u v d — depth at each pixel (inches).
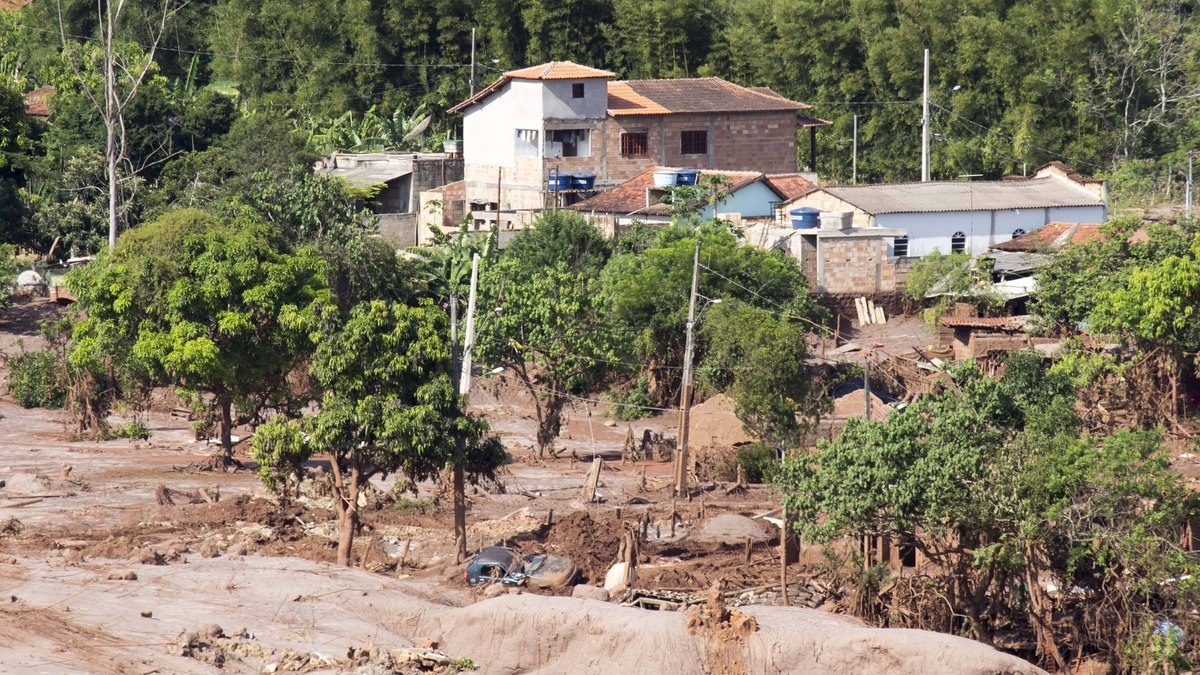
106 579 5590.6
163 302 7632.9
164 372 7790.4
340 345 5999.0
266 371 7672.2
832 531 5354.3
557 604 5226.4
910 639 4808.1
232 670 4677.7
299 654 4795.8
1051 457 5118.1
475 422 6240.2
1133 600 5004.9
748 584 6067.9
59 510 6998.0
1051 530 5073.8
